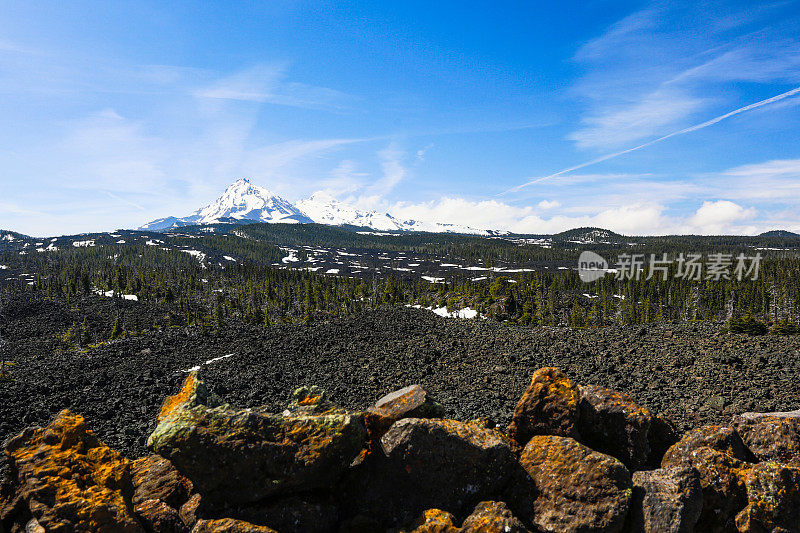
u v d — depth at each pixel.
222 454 6.90
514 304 94.19
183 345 41.78
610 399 9.35
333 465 7.48
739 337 30.05
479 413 17.06
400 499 7.50
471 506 7.42
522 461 8.24
